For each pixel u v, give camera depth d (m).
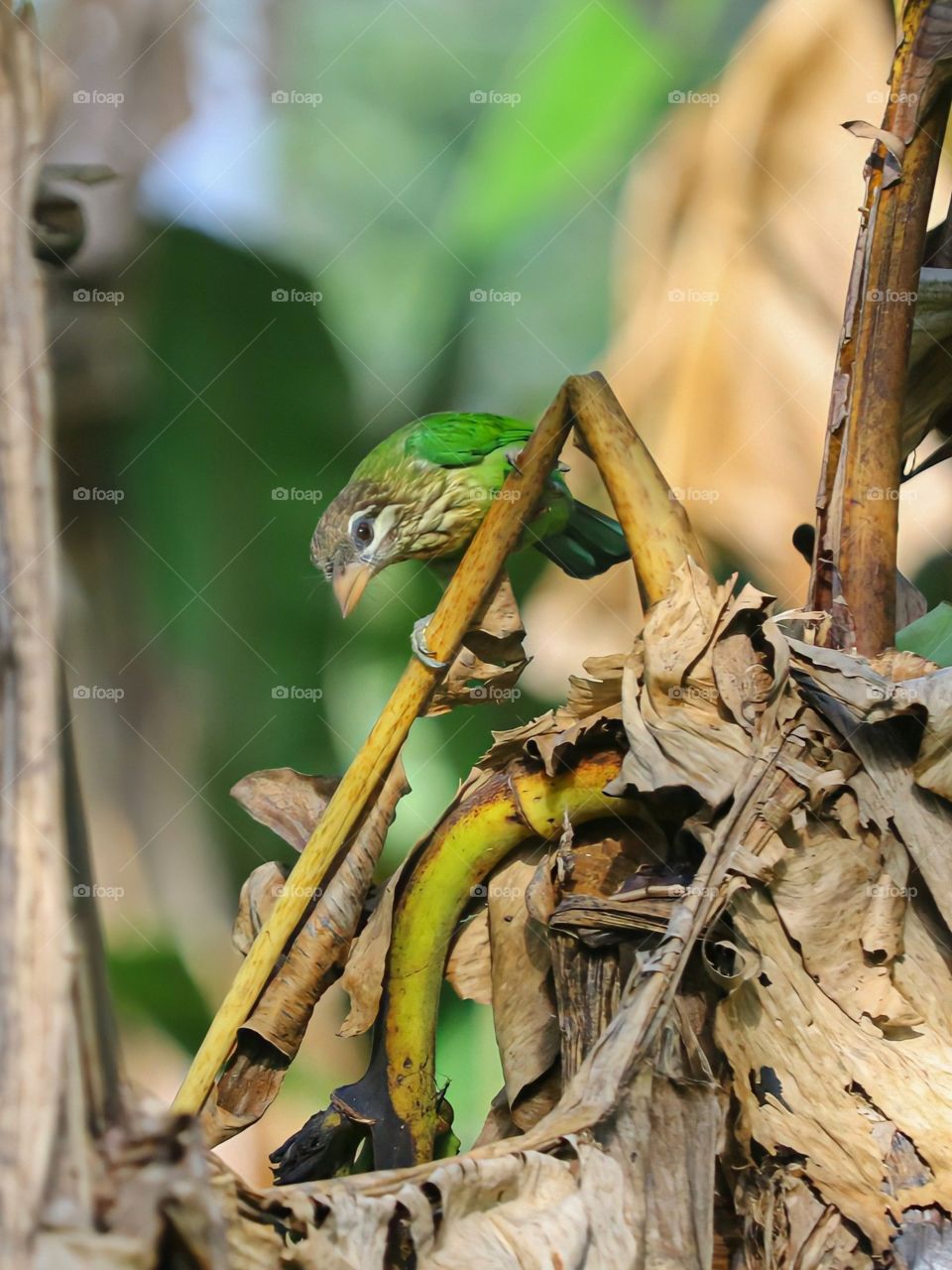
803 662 2.18
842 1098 1.99
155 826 4.09
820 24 4.17
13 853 1.08
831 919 2.09
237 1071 2.30
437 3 5.69
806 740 2.14
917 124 2.37
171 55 4.25
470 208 5.12
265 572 4.22
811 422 4.06
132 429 4.04
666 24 4.93
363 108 5.47
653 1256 1.72
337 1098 2.33
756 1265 1.95
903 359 2.39
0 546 1.12
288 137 5.25
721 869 2.00
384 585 4.35
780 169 4.18
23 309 1.15
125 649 4.05
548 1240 1.60
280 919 2.25
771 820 2.05
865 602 2.37
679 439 4.11
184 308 4.16
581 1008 2.06
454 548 3.23
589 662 2.27
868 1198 1.91
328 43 5.39
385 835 2.35
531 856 2.33
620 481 2.35
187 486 4.11
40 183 1.28
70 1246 1.04
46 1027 1.07
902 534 4.67
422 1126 2.29
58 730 1.10
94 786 4.04
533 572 4.49
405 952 2.30
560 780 2.24
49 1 4.07
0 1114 1.06
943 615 2.60
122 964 3.99
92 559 3.99
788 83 4.18
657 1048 1.86
